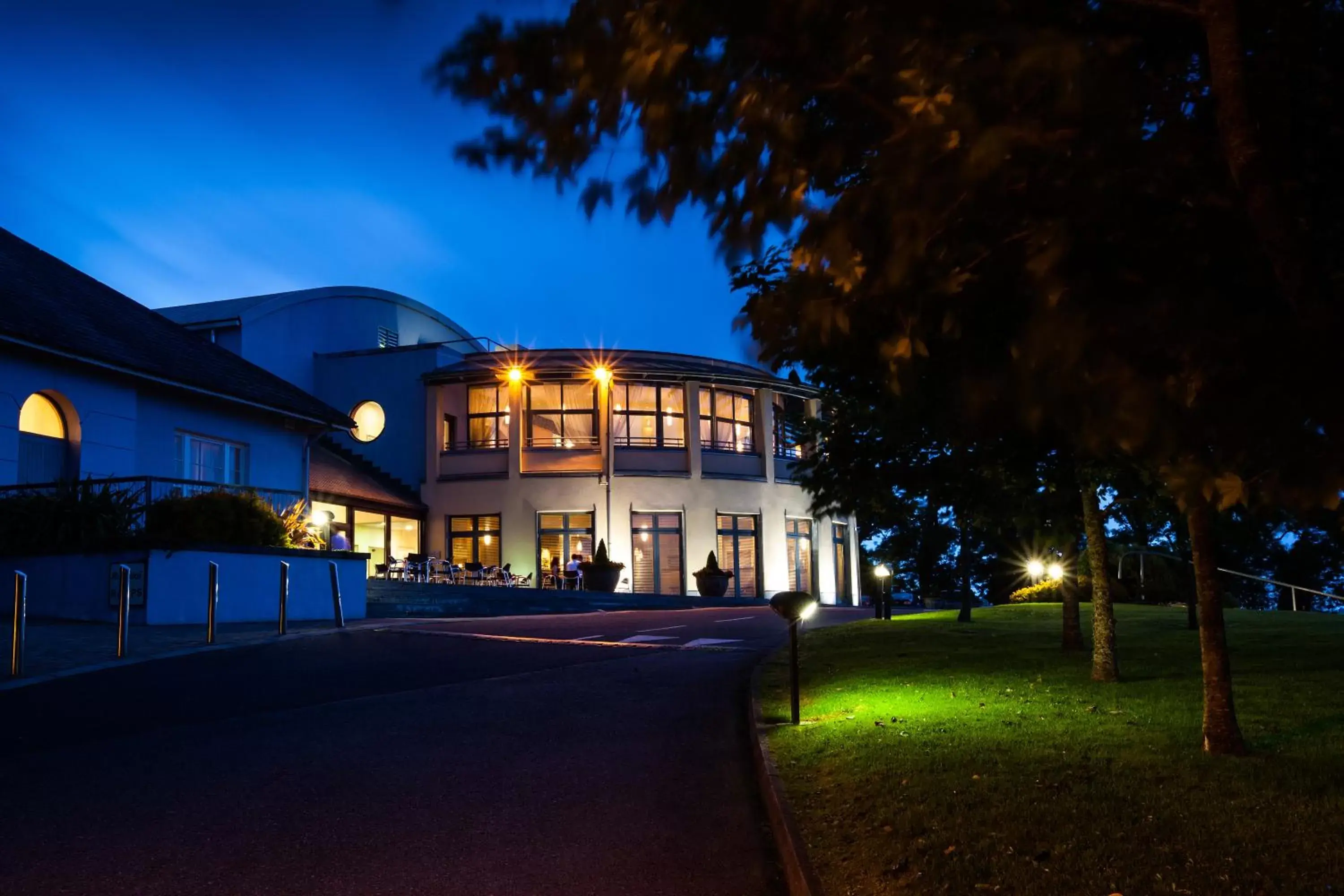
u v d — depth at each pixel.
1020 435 7.38
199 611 17.03
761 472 40.38
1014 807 5.51
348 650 14.16
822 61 3.33
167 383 20.77
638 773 7.42
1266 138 3.60
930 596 48.38
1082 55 2.89
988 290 3.83
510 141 3.45
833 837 5.39
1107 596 10.20
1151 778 5.96
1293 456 3.10
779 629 18.47
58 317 19.55
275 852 5.62
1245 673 10.20
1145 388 3.12
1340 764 6.10
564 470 37.25
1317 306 2.89
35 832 5.94
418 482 37.81
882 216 3.25
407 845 5.76
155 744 8.24
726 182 3.38
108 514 16.86
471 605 24.31
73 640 14.06
